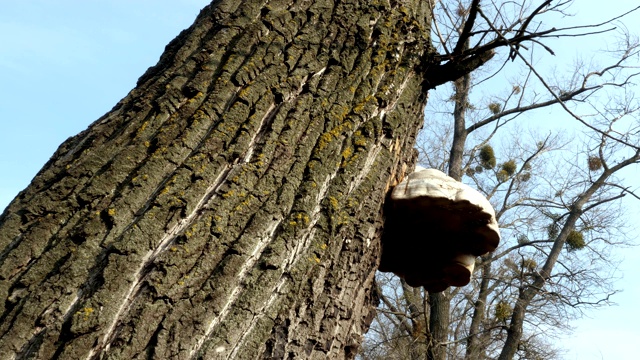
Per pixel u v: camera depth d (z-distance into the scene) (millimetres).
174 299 1989
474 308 14031
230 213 2217
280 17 2871
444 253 3398
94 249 2031
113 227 2086
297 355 2188
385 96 2924
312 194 2404
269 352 2123
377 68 2975
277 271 2191
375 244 2723
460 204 3061
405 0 3363
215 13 2902
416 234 3316
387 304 12523
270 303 2146
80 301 1916
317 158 2521
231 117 2455
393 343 11898
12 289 1938
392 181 3043
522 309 13273
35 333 1857
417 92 3213
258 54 2682
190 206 2174
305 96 2672
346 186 2559
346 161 2623
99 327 1870
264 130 2504
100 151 2312
